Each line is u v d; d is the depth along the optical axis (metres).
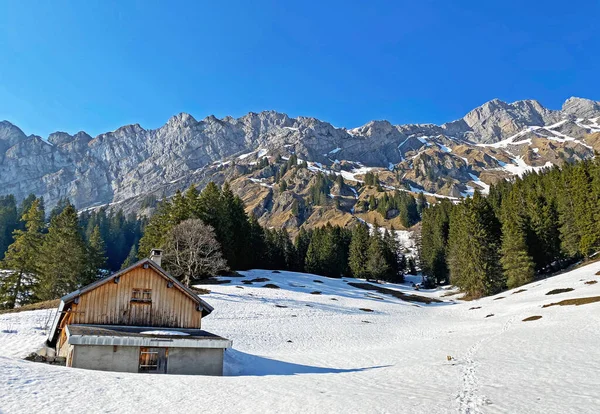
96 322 25.53
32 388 14.24
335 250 117.88
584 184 77.56
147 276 27.22
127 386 16.33
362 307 63.34
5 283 61.62
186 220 70.81
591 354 23.00
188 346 23.78
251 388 17.44
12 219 168.88
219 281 71.69
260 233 113.38
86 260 74.81
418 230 193.12
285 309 53.84
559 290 56.97
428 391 16.53
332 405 13.88
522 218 88.44
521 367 21.19
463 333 41.72
